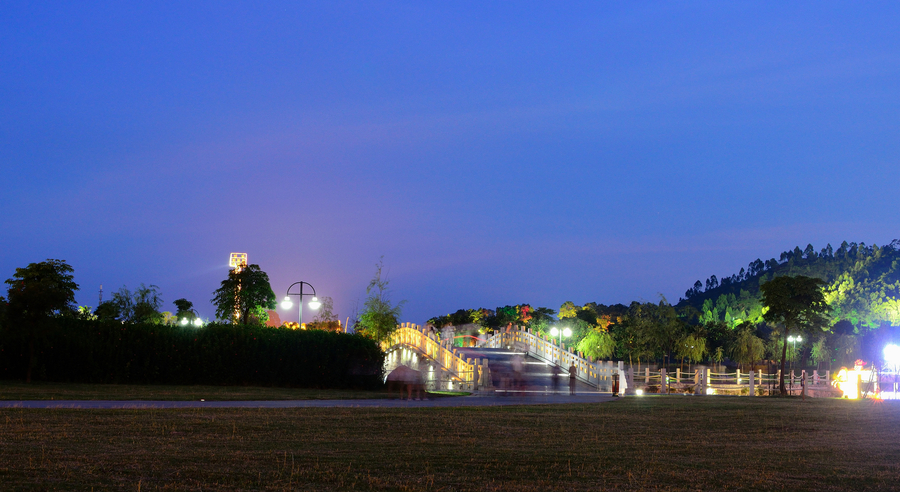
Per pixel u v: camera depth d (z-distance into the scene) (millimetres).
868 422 21922
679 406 27516
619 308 139250
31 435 15250
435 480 11609
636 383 48812
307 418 19953
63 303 34906
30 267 35156
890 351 62688
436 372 41500
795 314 41156
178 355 37594
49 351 35188
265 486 10766
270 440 15617
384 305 50562
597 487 11383
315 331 40281
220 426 17562
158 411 20938
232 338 38781
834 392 45781
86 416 18938
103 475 11234
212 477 11289
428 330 47281
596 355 88500
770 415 23906
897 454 15406
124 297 53625
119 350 36594
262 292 47562
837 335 112000
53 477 10969
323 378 39625
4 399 24297
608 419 22078
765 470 13172
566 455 14469
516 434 17844
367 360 40594
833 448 16219
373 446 15086
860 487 11828
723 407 27156
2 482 10508
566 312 103125
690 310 105062
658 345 80875
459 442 16047
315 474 11734
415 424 19328
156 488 10438
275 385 38812
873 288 185375
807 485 11883
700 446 16328
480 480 11711
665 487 11469
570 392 36375
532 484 11484
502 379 40500
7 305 33469
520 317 92938
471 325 95938
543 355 47719
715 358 110375
